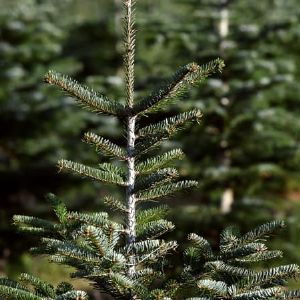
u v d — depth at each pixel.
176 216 9.55
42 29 14.65
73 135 12.27
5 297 2.83
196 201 11.77
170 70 10.57
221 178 9.35
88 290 9.25
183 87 3.03
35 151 12.04
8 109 12.38
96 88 10.55
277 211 9.92
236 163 10.15
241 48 10.36
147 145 3.14
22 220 3.42
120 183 3.19
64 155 11.16
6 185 12.54
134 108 3.13
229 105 9.66
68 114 11.62
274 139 9.45
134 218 3.21
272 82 9.51
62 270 10.74
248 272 2.80
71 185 11.85
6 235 11.23
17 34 14.67
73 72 14.12
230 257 2.94
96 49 13.97
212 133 9.75
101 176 3.15
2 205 12.34
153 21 10.92
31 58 14.20
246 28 10.27
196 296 3.19
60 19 17.59
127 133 3.19
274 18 11.09
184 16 11.98
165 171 3.03
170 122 3.10
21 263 10.71
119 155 3.17
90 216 3.06
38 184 12.64
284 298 2.73
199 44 10.59
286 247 8.35
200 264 3.10
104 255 2.63
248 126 9.44
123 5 3.04
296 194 12.70
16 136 12.56
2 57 14.05
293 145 9.51
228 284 3.03
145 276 3.02
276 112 9.57
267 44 10.48
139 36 10.91
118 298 3.10
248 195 10.47
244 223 9.19
